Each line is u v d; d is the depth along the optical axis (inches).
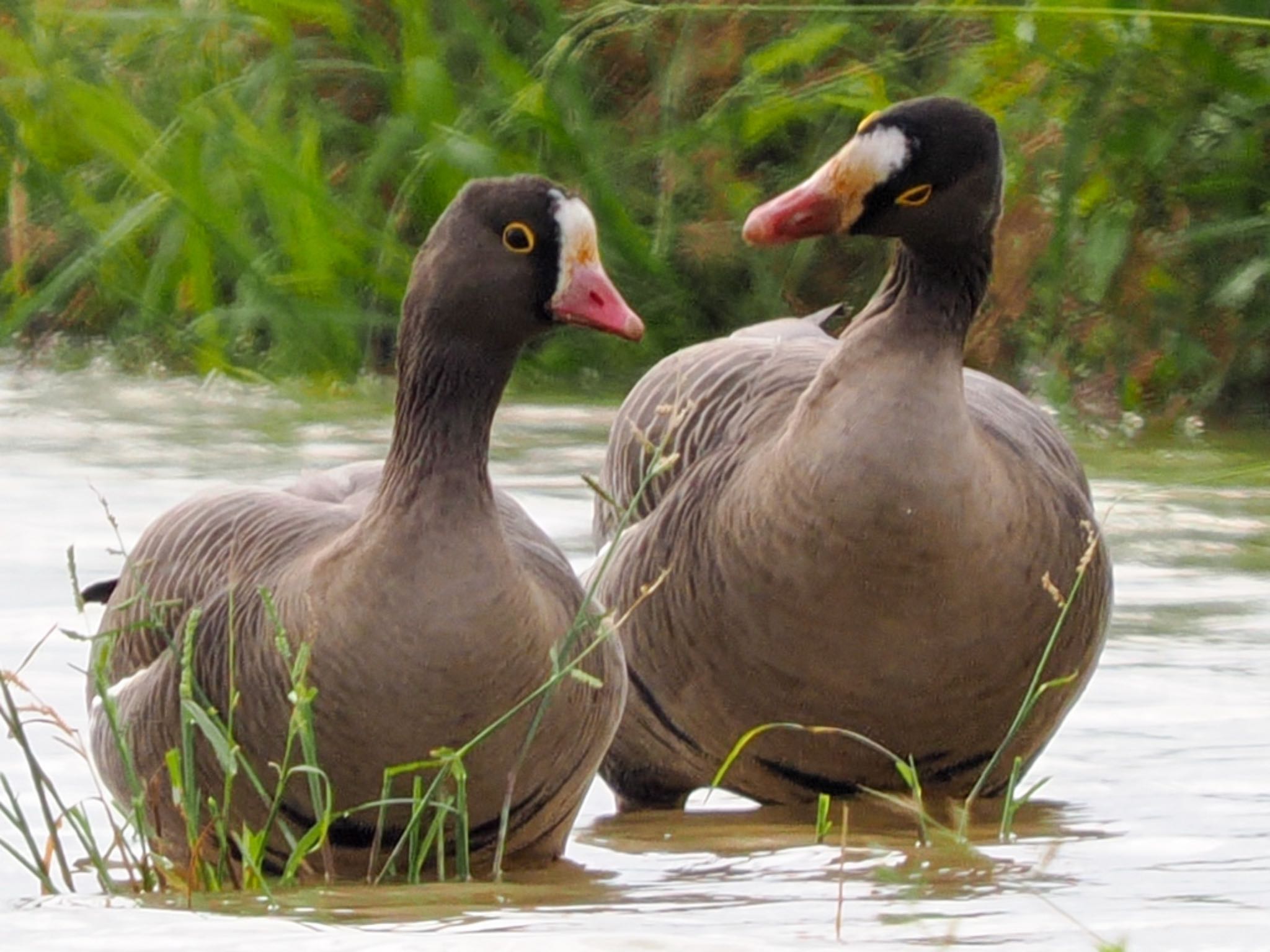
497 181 392.5
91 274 991.6
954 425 417.4
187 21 926.4
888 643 420.5
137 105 959.6
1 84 954.7
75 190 976.3
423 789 375.2
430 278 387.5
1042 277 868.0
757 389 474.0
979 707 428.8
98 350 1013.2
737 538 428.8
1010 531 419.8
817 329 554.3
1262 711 473.7
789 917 338.3
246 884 366.9
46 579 567.8
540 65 934.4
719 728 441.1
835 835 416.5
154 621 392.8
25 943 317.1
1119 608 562.9
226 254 949.2
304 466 729.6
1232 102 847.1
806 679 426.9
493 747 371.9
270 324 962.1
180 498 671.1
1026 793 407.8
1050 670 434.0
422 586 366.6
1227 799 417.4
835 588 418.3
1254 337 868.0
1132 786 429.1
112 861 386.9
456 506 370.6
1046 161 860.0
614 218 928.3
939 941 317.7
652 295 943.0
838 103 880.3
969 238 429.1
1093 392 861.2
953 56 888.9
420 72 920.9
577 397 904.9
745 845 410.0
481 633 366.0
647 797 463.2
